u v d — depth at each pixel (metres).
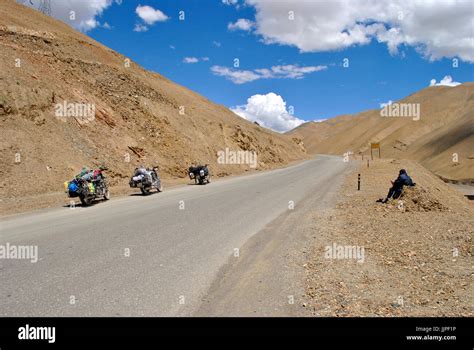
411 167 34.56
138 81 34.50
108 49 43.06
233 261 6.98
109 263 6.66
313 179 25.91
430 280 5.88
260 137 55.16
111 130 23.08
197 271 6.36
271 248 7.91
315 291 5.57
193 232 9.20
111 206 13.38
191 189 19.44
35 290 5.41
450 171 79.50
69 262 6.68
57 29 37.47
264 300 5.25
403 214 11.73
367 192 17.72
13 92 17.97
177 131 30.12
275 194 17.17
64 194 15.45
